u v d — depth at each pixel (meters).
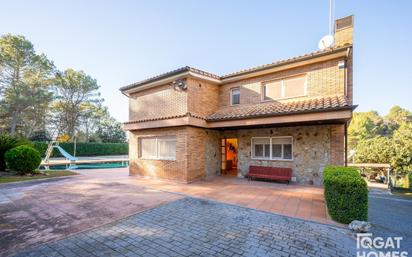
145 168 12.23
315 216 5.42
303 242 4.07
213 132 12.05
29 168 12.63
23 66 29.34
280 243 4.03
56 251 3.79
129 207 6.36
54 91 33.31
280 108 9.23
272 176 9.88
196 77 10.87
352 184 4.81
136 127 12.25
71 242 4.14
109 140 43.88
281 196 7.49
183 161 10.27
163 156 11.47
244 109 11.04
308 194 7.75
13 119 28.66
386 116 50.16
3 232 4.61
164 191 8.45
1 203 6.89
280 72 10.45
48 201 7.10
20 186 9.70
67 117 36.41
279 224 4.95
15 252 3.74
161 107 11.87
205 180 10.81
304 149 9.65
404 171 13.30
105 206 6.49
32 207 6.44
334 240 4.15
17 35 28.34
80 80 36.62
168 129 11.06
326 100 8.47
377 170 13.86
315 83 9.46
